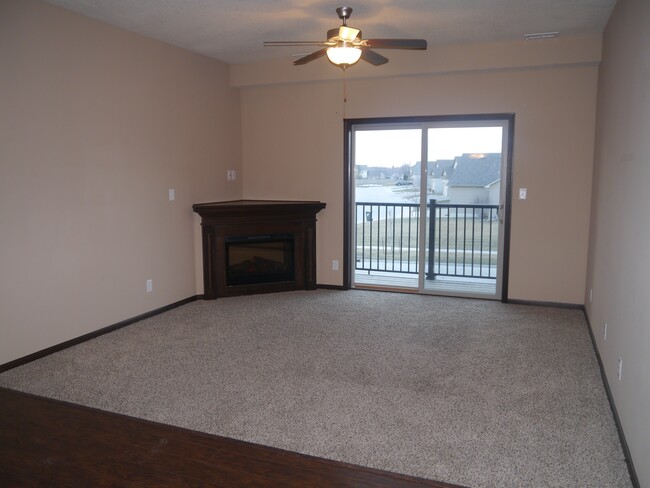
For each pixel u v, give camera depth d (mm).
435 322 4688
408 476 2273
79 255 4074
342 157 5816
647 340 2137
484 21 4238
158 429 2674
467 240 5766
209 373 3498
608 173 3676
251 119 6168
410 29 4473
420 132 5625
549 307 5195
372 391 3209
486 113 5199
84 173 4082
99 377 3432
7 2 3408
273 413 2924
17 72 3494
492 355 3828
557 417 2859
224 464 2354
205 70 5520
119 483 2199
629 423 2420
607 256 3512
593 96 4840
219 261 5566
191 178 5387
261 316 4891
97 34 4145
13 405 2947
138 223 4684
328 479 2244
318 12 4023
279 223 5758
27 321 3672
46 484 2189
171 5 3824
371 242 6789
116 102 4363
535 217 5164
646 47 2439
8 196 3475
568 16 4078
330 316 4887
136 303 4711
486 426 2764
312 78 5574
